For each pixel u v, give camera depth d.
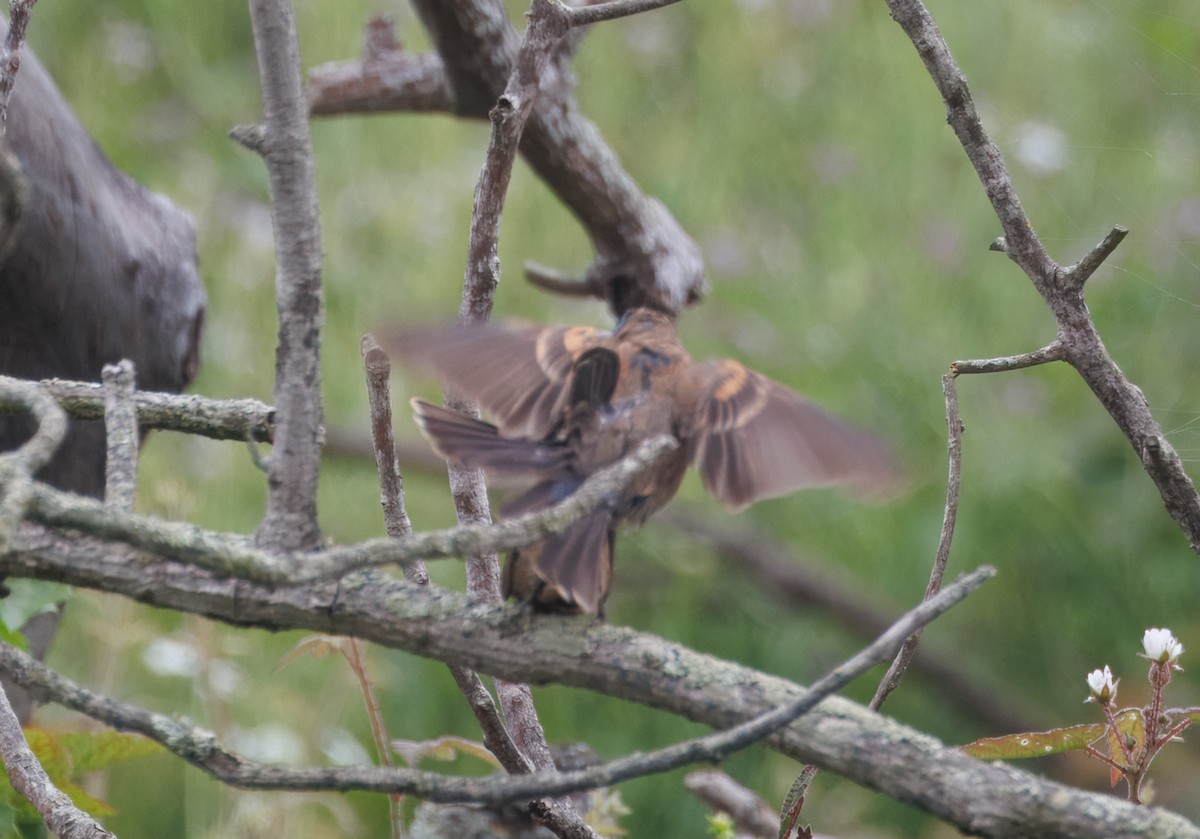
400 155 16.22
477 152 16.80
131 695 12.37
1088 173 16.23
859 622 17.64
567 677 8.98
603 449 9.08
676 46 17.66
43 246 9.56
